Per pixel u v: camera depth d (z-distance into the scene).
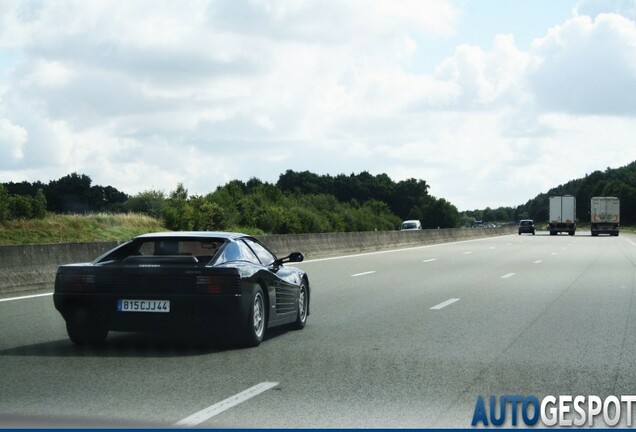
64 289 9.17
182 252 10.01
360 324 11.60
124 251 9.97
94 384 7.21
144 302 8.98
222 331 9.18
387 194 178.88
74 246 19.61
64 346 9.48
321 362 8.38
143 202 45.69
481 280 20.25
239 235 10.29
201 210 46.69
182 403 6.46
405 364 8.26
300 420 5.93
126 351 9.12
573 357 8.71
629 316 12.59
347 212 81.50
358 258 32.06
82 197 90.56
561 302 14.80
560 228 79.12
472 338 10.16
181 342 9.82
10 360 8.50
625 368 8.05
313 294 16.38
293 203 69.62
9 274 16.92
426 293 16.62
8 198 35.22
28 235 33.41
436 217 180.62
